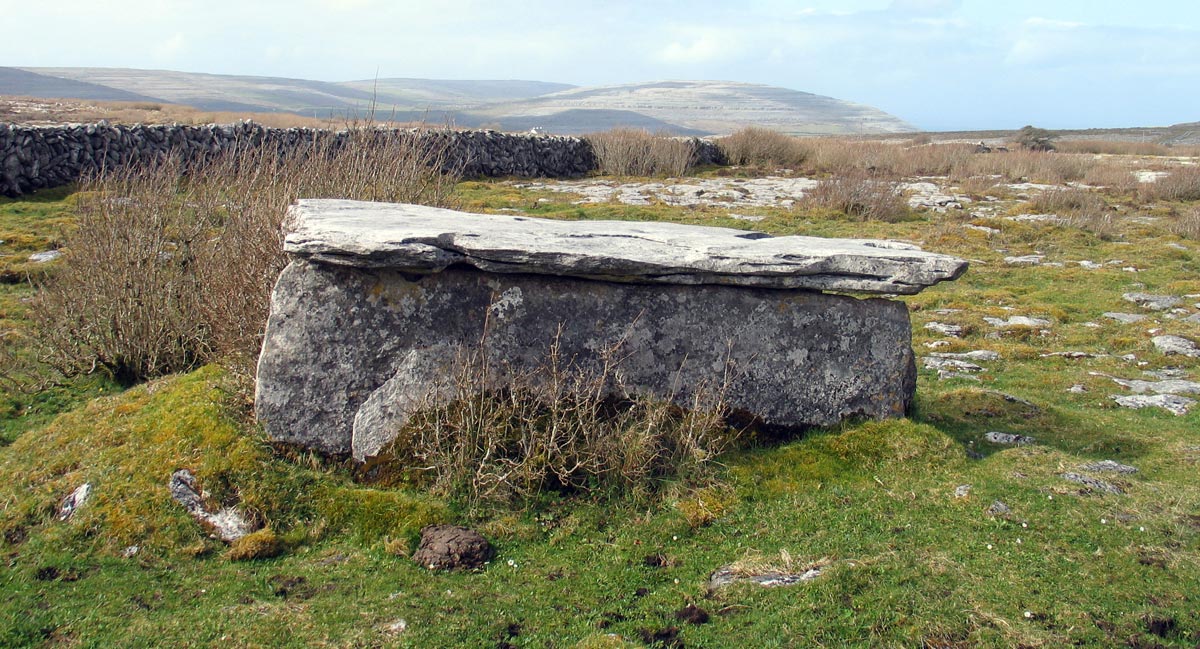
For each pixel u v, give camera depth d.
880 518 5.73
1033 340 11.10
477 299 6.27
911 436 6.61
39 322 9.09
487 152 25.59
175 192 10.01
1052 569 5.06
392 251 5.80
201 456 5.86
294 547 5.46
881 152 32.75
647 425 6.24
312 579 5.12
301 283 6.12
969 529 5.55
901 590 4.84
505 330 6.29
